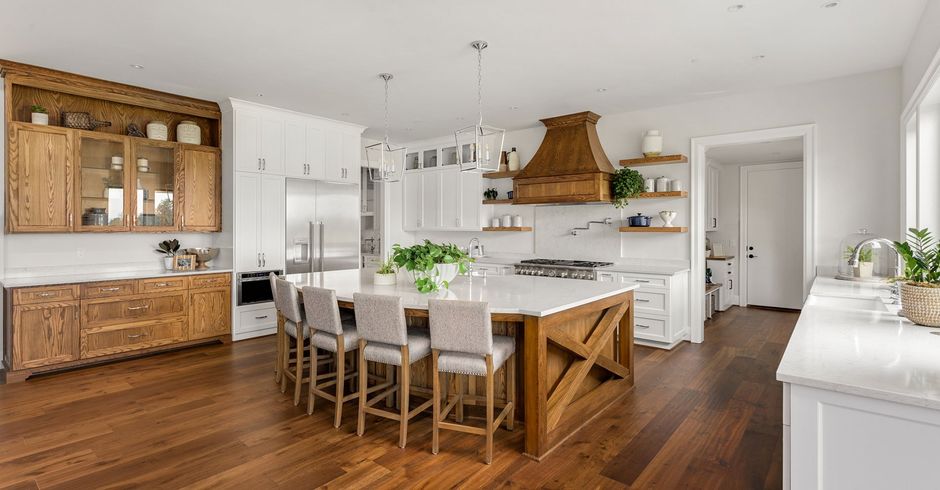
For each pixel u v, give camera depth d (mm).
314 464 2578
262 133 5461
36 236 4512
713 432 2984
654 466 2570
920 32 3229
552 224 6395
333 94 4961
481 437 2934
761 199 7535
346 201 6328
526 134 6594
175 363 4453
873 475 1379
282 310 3611
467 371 2658
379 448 2773
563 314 2871
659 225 5566
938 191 3369
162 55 3875
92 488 2334
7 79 4074
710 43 3605
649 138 5352
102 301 4375
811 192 4551
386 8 3035
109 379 3982
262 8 3039
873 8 3043
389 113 5770
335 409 3207
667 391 3729
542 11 3076
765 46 3666
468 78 4418
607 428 3051
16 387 3783
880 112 4227
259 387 3799
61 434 2932
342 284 3746
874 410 1367
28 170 4199
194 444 2805
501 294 3211
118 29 3361
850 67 4141
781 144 6016
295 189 5770
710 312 6633
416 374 3426
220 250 5551
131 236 5113
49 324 4090
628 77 4395
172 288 4812
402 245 7852
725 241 7844
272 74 4332
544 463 2605
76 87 4410
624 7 3023
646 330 5156
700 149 5242
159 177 5016
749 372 4211
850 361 1620
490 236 7078
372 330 2840
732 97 5008
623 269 5305
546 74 4320
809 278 4547
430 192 7375
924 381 1401
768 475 2471
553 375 3166
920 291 2123
